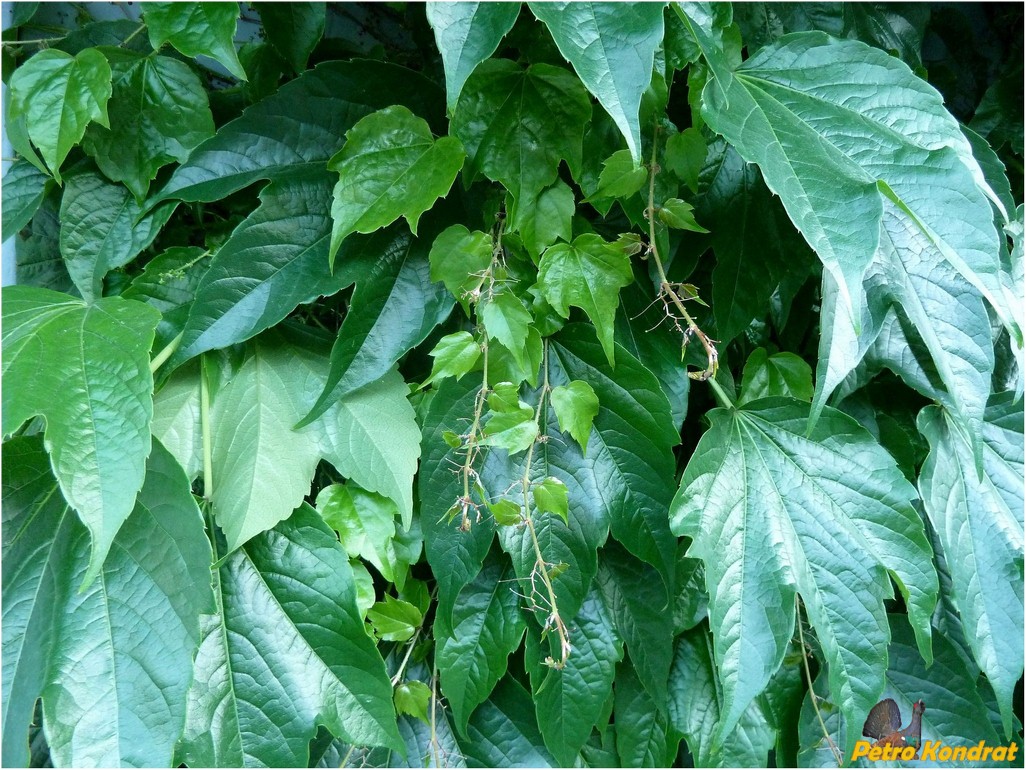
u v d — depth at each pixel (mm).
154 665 315
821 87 334
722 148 406
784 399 386
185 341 334
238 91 410
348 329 346
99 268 374
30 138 345
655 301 364
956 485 400
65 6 448
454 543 365
